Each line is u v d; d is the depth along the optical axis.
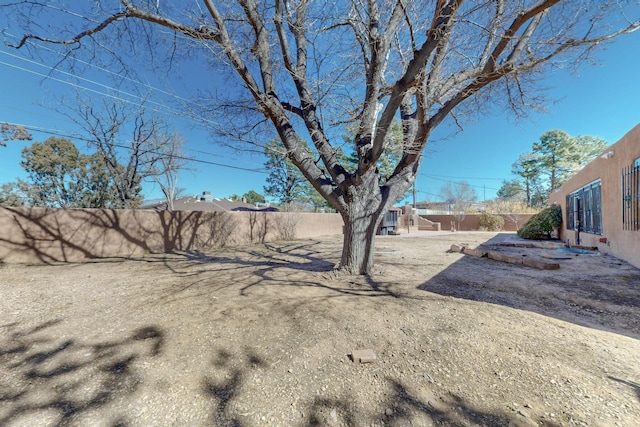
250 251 9.45
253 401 1.75
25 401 1.76
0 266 6.38
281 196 25.95
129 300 3.77
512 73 4.07
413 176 5.28
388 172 19.34
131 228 8.84
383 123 3.87
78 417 1.62
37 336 2.69
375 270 5.26
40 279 5.15
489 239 12.73
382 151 4.17
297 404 1.72
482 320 2.86
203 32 4.12
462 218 24.42
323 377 1.97
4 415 1.64
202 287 4.36
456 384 1.86
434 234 16.98
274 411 1.66
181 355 2.29
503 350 2.27
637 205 5.43
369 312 3.10
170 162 16.42
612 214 6.65
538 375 1.93
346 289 4.07
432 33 3.18
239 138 4.83
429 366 2.07
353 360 2.16
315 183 4.93
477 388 1.82
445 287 4.14
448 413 1.61
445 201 34.09
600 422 1.50
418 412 1.62
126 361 2.21
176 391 1.85
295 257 7.83
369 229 5.04
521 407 1.63
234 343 2.46
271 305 3.38
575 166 25.06
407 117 5.26
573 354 2.19
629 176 5.73
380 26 4.51
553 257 6.77
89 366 2.15
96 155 19.61
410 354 2.24
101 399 1.78
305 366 2.11
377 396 1.77
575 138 25.48
